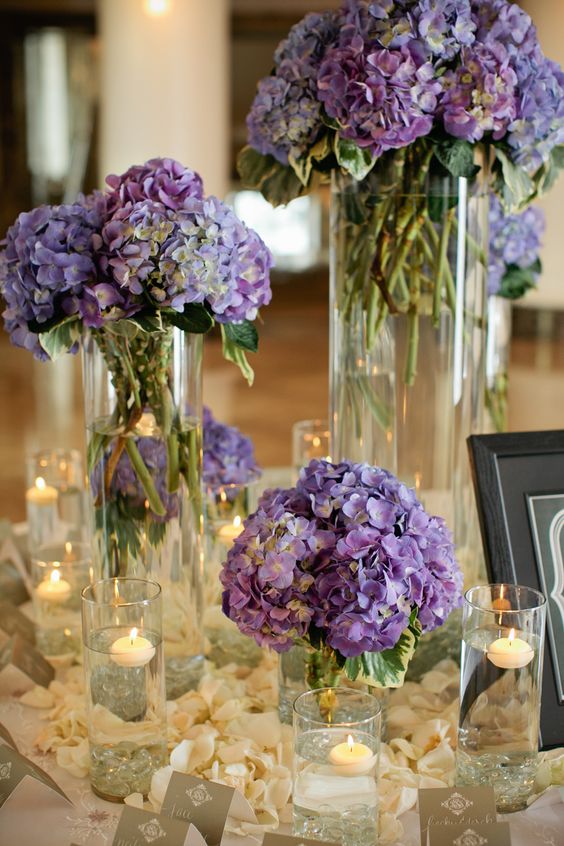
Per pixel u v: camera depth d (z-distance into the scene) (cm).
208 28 794
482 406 174
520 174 168
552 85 160
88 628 129
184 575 155
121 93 792
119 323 144
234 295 145
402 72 149
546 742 142
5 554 206
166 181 145
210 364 774
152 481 150
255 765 136
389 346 164
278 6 1097
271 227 1172
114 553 153
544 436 154
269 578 124
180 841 114
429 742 143
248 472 201
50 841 123
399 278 162
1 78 1266
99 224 145
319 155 162
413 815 129
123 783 131
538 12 790
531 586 148
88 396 152
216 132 812
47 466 195
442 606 129
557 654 146
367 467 134
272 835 113
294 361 785
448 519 168
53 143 1291
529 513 150
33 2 1182
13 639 167
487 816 116
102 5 789
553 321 848
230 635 168
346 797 113
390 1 150
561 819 128
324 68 154
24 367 781
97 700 129
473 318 167
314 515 130
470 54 151
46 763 143
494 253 208
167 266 139
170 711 151
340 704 122
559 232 836
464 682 129
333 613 123
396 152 159
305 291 1174
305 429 214
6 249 147
